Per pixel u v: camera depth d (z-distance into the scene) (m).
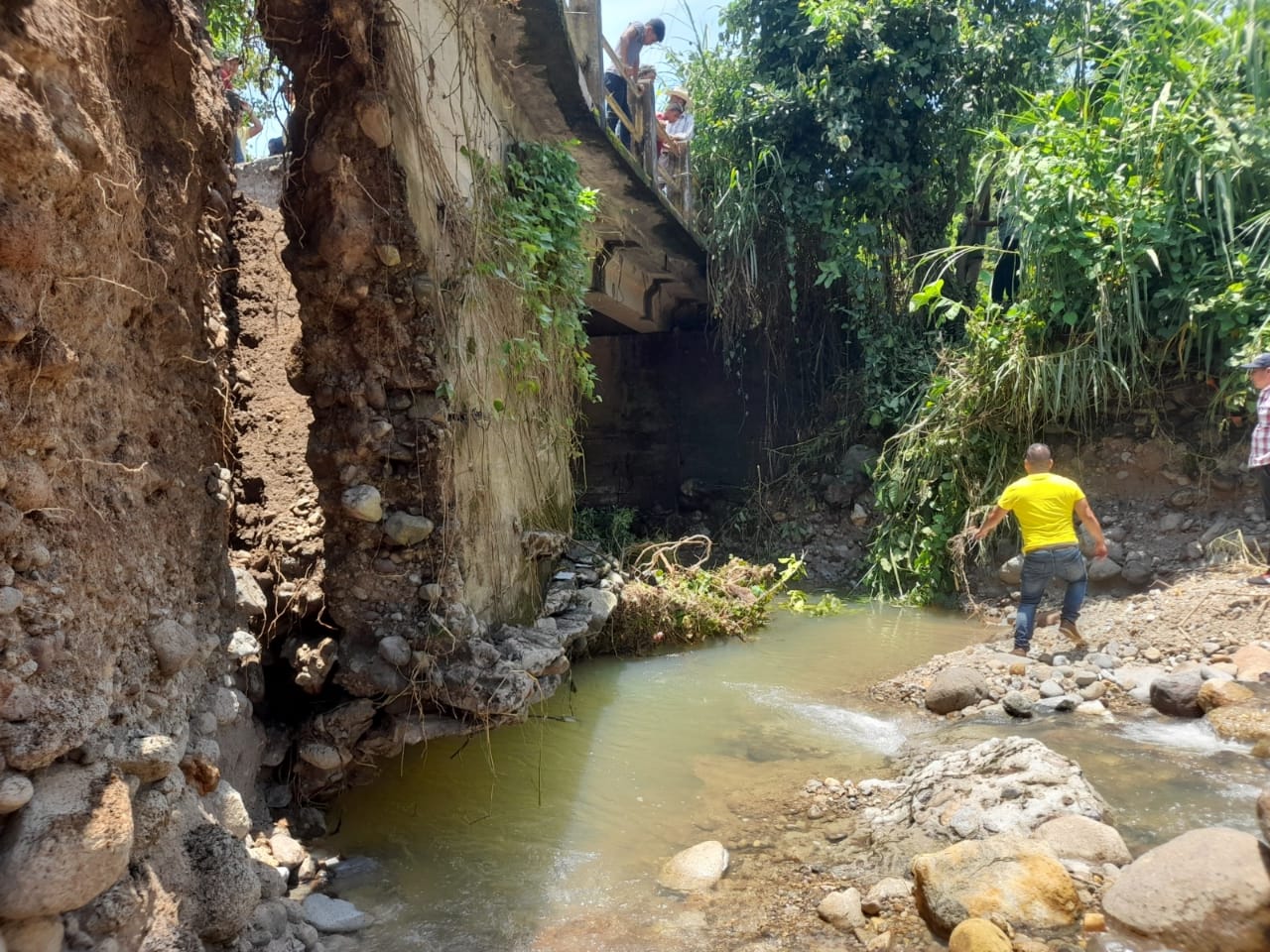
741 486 12.64
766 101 11.19
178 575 3.05
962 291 11.46
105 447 2.53
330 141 4.08
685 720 5.57
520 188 5.91
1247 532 7.59
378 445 4.20
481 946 3.12
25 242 1.94
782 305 11.85
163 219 3.07
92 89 2.40
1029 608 6.59
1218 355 8.13
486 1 5.29
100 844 1.93
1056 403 8.45
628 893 3.50
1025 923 2.98
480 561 4.88
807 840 3.96
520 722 4.68
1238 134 8.00
